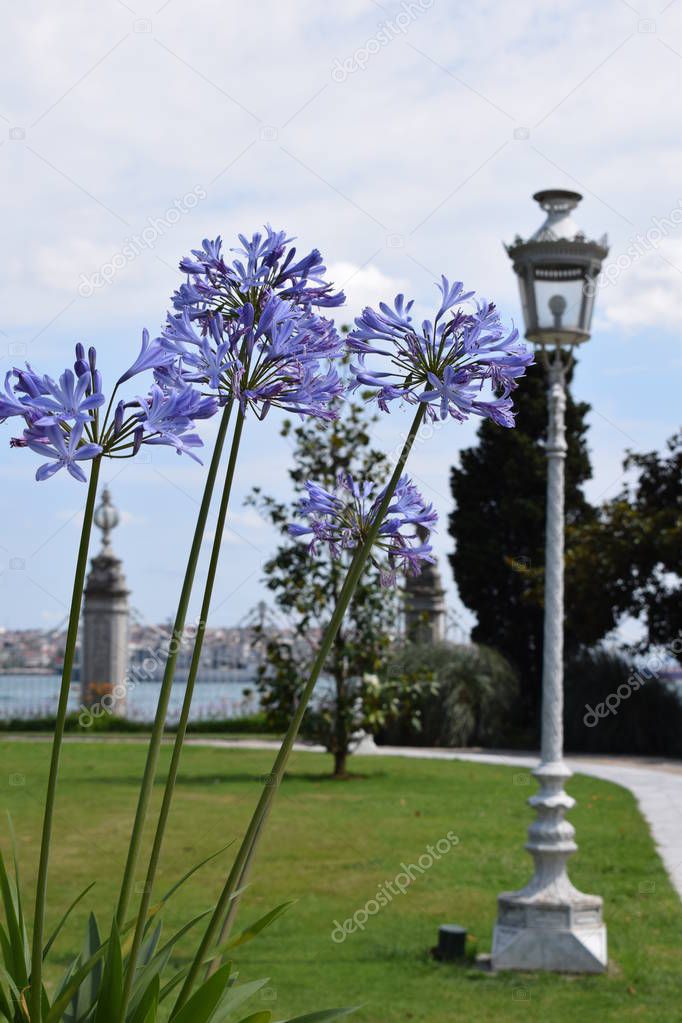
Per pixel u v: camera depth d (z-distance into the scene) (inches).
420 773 635.5
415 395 93.7
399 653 810.2
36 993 84.1
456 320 94.6
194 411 88.0
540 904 256.2
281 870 351.6
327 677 634.2
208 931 88.3
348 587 92.1
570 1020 217.0
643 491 820.6
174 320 93.0
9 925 92.0
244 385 93.3
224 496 93.7
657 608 799.7
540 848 259.8
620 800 531.5
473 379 95.0
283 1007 218.5
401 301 95.7
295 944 268.5
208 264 95.1
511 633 981.2
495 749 813.9
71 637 84.6
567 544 852.6
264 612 760.3
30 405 84.0
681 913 305.4
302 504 103.3
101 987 86.0
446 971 251.1
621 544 783.1
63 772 591.8
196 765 648.4
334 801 509.0
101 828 414.0
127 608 970.7
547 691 269.9
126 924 104.3
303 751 762.2
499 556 975.6
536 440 991.0
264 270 94.7
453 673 828.0
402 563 103.0
